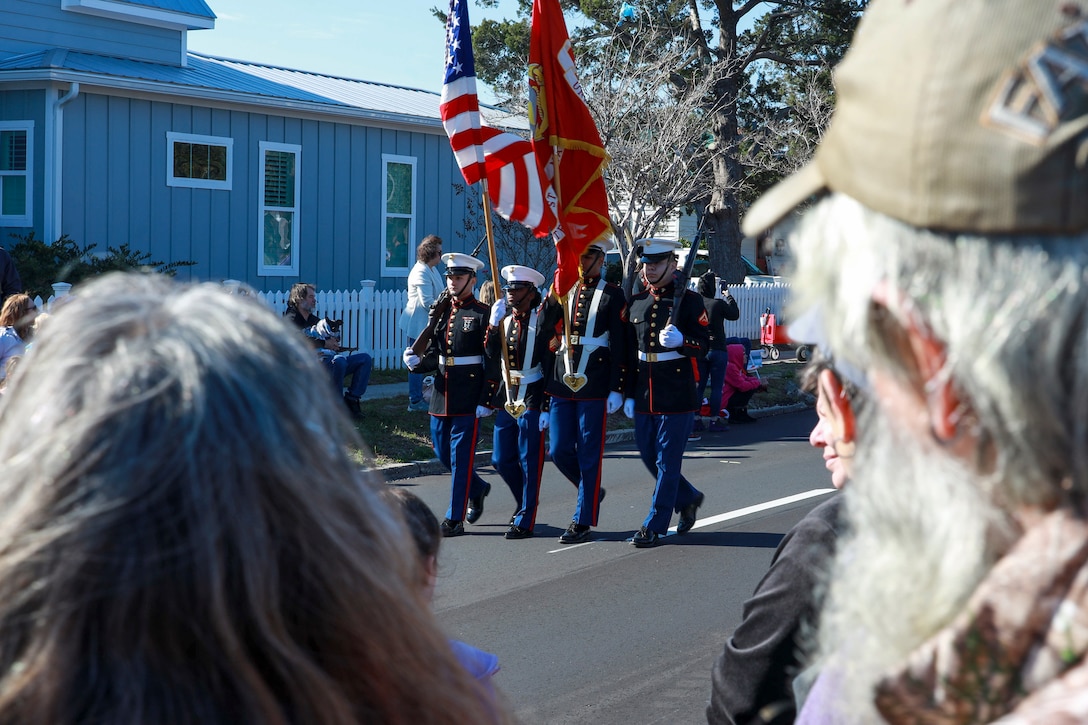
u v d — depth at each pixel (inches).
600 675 189.9
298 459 35.5
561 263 284.8
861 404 44.3
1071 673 27.2
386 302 577.6
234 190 593.6
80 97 535.8
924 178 27.2
